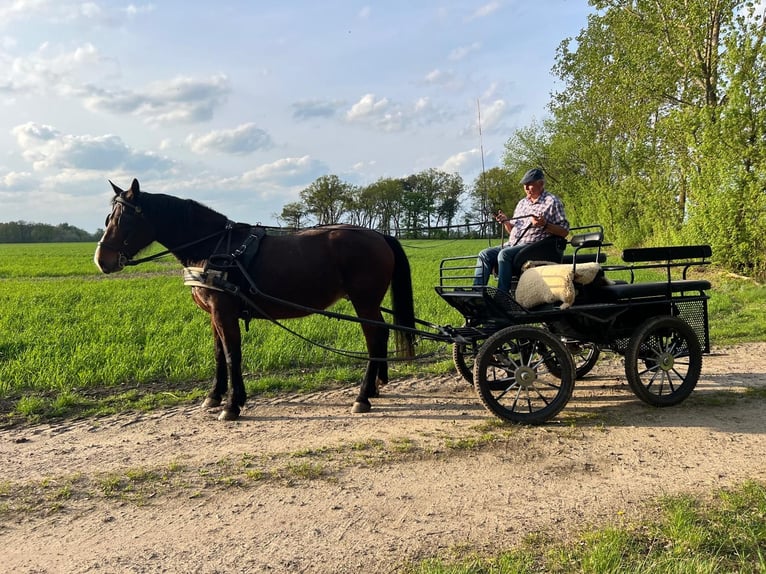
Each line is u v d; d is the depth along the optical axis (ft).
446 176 288.51
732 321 33.19
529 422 16.60
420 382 22.22
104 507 11.98
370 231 19.47
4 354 25.89
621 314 18.08
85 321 34.04
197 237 18.76
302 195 252.42
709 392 19.75
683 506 10.80
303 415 18.26
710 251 19.01
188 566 9.65
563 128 114.32
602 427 16.35
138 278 74.38
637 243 94.07
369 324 18.94
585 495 11.93
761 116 47.03
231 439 16.03
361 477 13.21
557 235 18.44
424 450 14.82
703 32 57.82
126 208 18.04
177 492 12.62
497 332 16.43
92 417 18.30
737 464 13.35
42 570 9.65
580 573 8.89
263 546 10.24
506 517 11.05
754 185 47.67
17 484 13.14
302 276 18.29
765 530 9.79
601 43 93.61
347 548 10.08
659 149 66.33
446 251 122.72
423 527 10.75
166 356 24.40
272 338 27.63
